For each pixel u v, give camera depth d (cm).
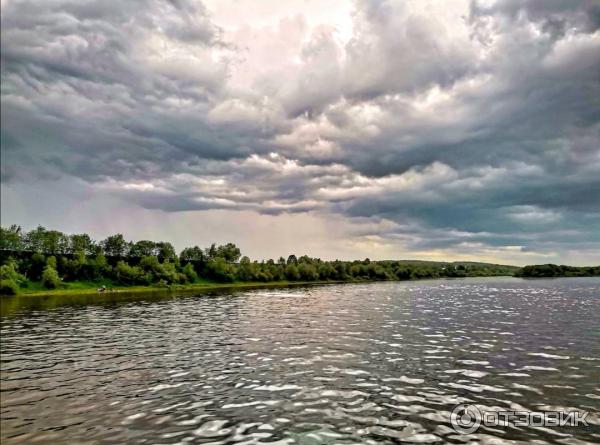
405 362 2633
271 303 8150
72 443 1516
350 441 1450
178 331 4425
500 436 1462
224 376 2386
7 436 1606
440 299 8344
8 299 10400
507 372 2336
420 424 1589
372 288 14300
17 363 2986
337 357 2827
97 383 2358
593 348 2995
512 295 9144
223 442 1465
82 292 12925
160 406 1883
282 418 1684
